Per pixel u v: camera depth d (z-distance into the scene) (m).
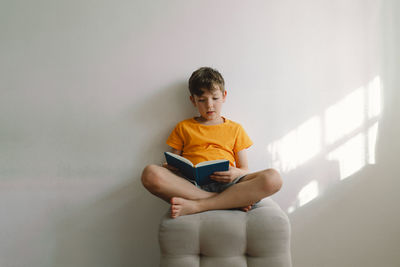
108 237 1.31
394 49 1.31
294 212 1.33
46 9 1.29
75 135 1.31
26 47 1.29
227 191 0.96
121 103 1.32
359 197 1.32
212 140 1.23
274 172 0.97
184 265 0.85
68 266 1.30
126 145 1.32
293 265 1.33
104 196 1.32
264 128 1.33
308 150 1.33
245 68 1.32
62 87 1.30
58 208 1.30
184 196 0.97
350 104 1.32
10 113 1.29
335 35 1.32
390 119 1.32
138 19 1.31
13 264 1.29
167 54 1.31
